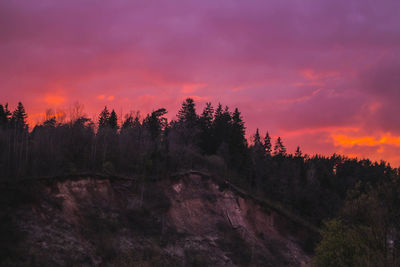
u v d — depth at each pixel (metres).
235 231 53.78
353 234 20.28
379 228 18.52
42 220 35.53
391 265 14.91
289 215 64.88
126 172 56.28
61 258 32.38
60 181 42.44
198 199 57.25
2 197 35.28
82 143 60.25
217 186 62.16
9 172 41.59
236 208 58.50
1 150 49.41
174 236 45.88
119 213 44.94
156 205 49.97
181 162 67.50
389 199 19.02
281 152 120.12
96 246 36.72
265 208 62.00
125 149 63.56
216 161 73.75
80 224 38.75
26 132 58.94
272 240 56.06
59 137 57.97
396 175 19.45
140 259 37.44
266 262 48.97
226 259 46.16
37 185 39.44
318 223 67.50
